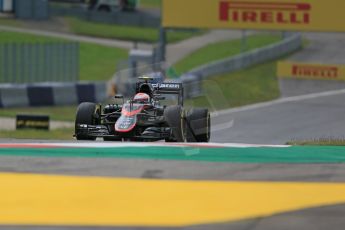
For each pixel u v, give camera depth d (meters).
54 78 122.56
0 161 33.31
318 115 90.25
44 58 121.25
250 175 30.64
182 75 105.62
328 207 25.27
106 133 43.66
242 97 110.75
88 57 153.38
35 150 36.75
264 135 72.00
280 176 30.48
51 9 199.00
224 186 28.39
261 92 116.88
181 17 112.81
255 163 33.62
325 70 131.50
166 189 27.78
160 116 44.59
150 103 45.19
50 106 103.88
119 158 34.50
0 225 22.77
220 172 31.22
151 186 28.25
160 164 32.94
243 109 96.69
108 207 25.08
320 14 108.44
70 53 124.00
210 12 111.75
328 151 37.78
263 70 139.00
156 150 37.03
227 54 162.38
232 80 124.69
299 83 127.94
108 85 107.44
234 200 26.19
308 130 76.44
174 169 31.78
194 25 112.38
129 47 169.62
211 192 27.39
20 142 42.22
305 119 86.38
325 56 159.00
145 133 42.75
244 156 35.59
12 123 85.75
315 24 108.69
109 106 46.19
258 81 127.44
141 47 170.88
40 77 122.12
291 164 33.44
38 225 22.80
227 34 193.38
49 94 103.81
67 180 29.20
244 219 23.62
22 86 102.25
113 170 31.39
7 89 100.50
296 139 65.31
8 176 29.83
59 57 124.31
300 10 108.88
